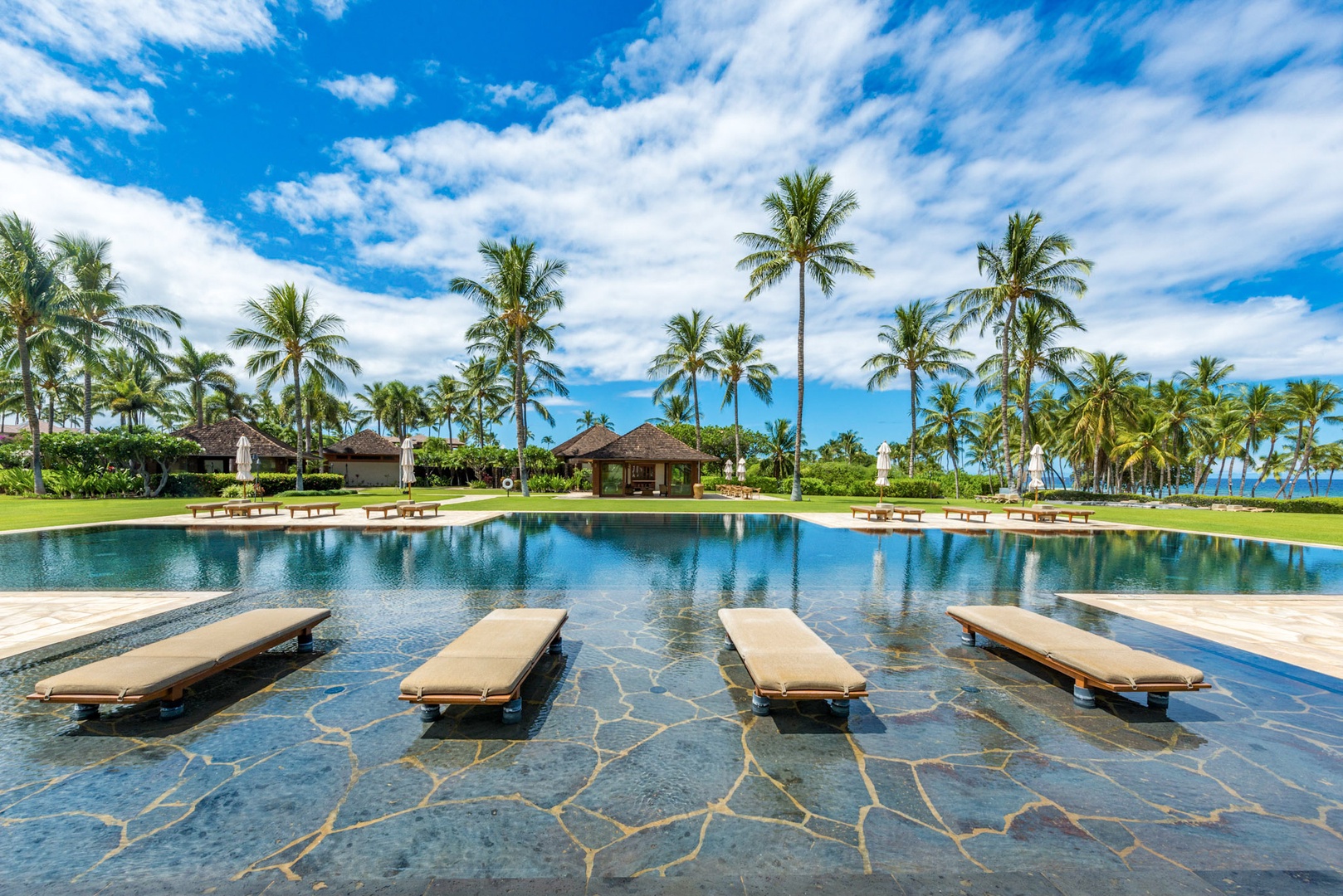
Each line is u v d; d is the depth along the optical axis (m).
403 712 3.69
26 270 23.31
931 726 3.57
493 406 49.75
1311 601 7.15
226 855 2.31
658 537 13.49
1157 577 8.84
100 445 23.91
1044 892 2.14
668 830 2.50
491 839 2.42
